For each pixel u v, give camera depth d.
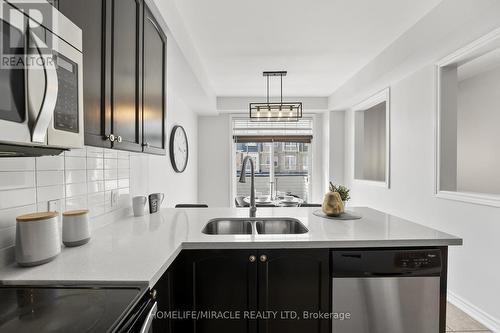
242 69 3.48
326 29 2.46
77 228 1.19
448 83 2.52
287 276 1.31
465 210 2.26
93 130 1.06
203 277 1.30
